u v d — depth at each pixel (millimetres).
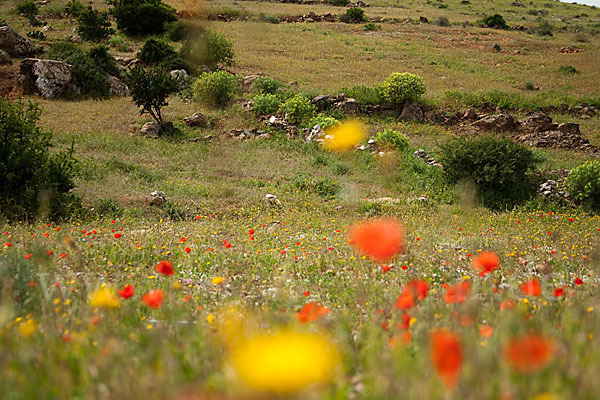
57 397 1568
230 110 21734
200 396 1354
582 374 1501
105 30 31797
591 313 2598
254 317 2645
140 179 13578
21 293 3299
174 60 26016
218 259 5512
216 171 15586
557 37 45125
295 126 20219
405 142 18234
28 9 35656
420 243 6305
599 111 26297
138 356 1864
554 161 18422
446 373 1157
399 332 2170
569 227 10195
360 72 29281
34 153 10250
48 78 21828
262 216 10594
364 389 1700
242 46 33344
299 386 1134
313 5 53156
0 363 1724
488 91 26578
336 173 16188
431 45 38562
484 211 12898
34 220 9203
